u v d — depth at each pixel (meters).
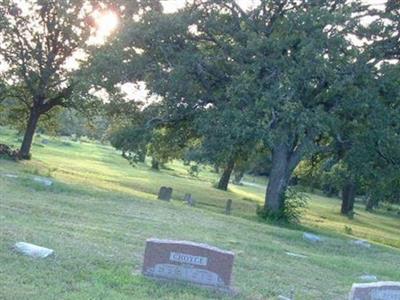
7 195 15.78
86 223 13.34
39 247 9.23
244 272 10.61
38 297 7.15
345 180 35.12
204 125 26.05
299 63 24.95
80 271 8.62
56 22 39.00
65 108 45.81
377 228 43.16
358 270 13.32
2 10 38.44
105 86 28.38
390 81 26.27
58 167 39.16
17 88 41.09
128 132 29.72
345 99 25.70
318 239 18.31
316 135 26.86
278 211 26.92
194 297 8.25
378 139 25.89
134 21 28.28
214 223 17.61
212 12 28.59
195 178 62.16
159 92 27.59
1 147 37.81
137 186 36.69
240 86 25.38
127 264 9.52
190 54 27.33
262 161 46.12
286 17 26.23
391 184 29.61
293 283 10.42
